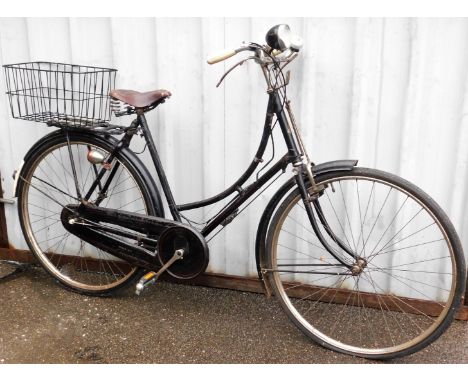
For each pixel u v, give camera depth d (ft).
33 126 10.60
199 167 9.87
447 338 8.71
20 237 11.34
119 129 9.46
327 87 8.80
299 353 8.48
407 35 8.24
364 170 7.80
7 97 10.55
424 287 9.29
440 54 8.19
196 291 10.26
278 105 8.04
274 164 8.80
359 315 9.44
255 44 7.91
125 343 8.73
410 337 8.83
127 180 10.30
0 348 8.61
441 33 8.11
